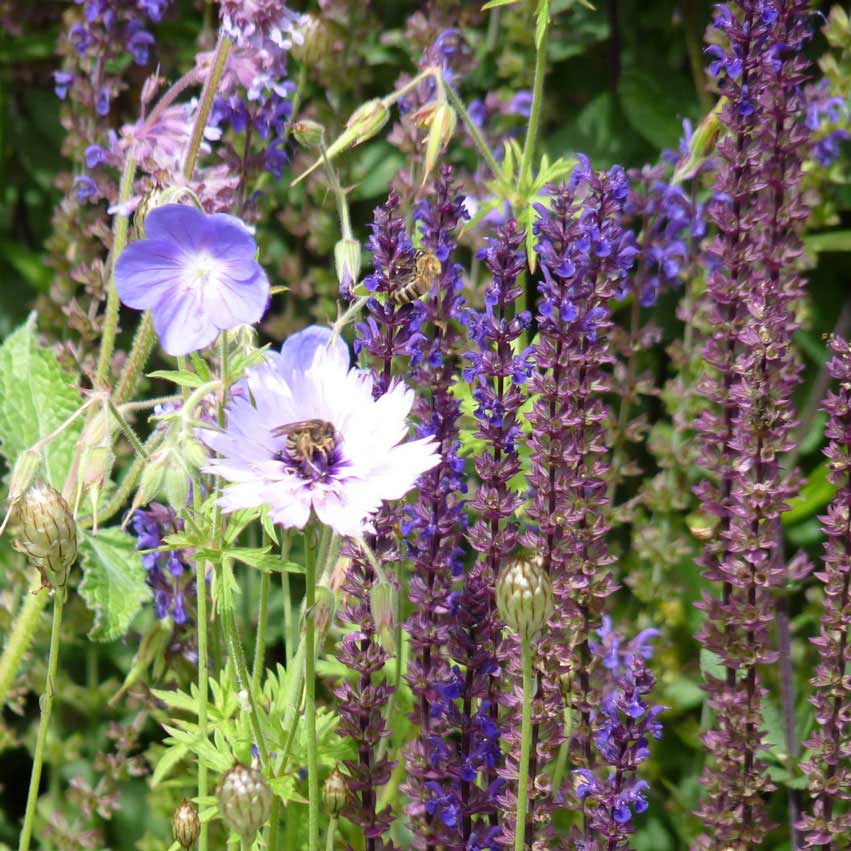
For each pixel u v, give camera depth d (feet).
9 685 2.64
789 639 2.61
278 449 2.13
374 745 2.47
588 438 2.34
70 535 2.20
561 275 2.28
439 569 2.33
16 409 2.76
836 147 2.76
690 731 2.76
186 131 2.55
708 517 2.75
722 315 2.47
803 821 2.41
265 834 2.34
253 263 2.16
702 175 2.78
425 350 2.34
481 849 2.35
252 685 2.36
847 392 2.33
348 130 2.41
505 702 2.32
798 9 2.44
